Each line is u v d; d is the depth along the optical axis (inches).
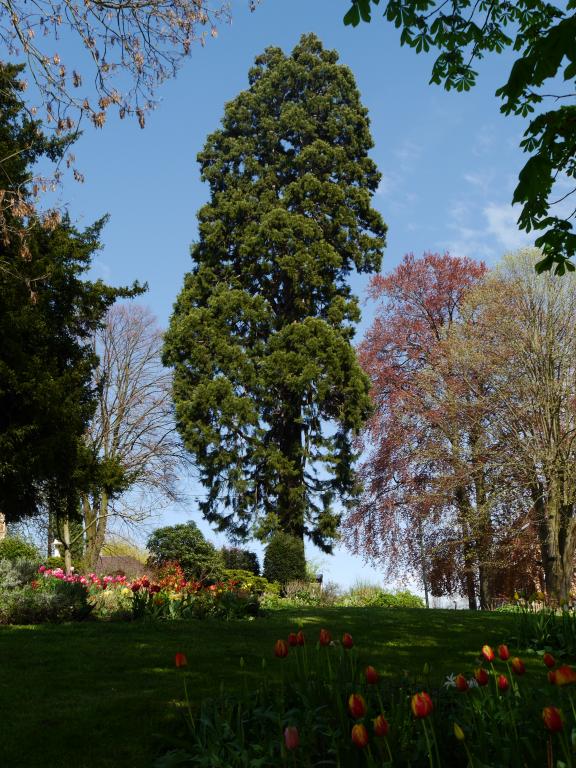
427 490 959.0
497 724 167.9
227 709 186.7
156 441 1118.4
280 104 1227.9
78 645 348.5
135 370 1132.5
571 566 805.9
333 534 1013.8
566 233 245.9
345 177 1165.7
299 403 1031.6
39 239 591.8
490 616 527.5
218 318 1059.9
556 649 347.6
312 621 483.8
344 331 1061.8
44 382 552.7
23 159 590.6
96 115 378.6
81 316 639.1
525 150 233.5
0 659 312.2
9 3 364.5
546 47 178.7
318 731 168.4
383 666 303.9
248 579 866.1
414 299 1112.8
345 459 1024.9
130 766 183.9
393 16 246.4
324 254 1079.0
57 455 571.2
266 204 1130.7
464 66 264.5
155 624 434.9
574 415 817.5
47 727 214.4
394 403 1046.4
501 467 842.8
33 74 374.9
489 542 866.8
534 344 823.1
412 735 165.5
